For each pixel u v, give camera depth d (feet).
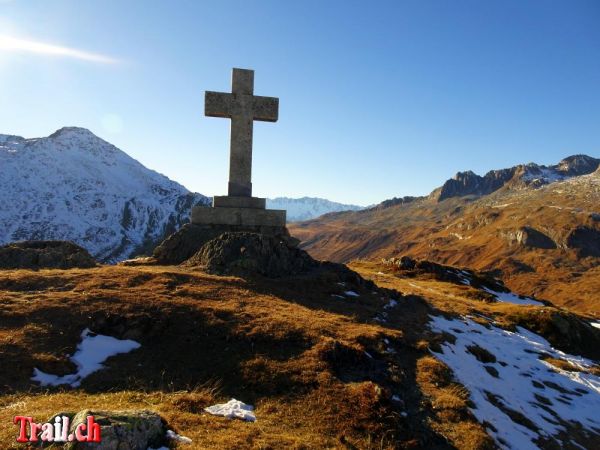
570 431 53.01
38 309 53.36
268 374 46.01
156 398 40.24
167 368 46.52
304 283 78.13
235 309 58.80
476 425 44.65
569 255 639.35
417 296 93.04
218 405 40.22
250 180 93.66
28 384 41.27
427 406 46.01
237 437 33.83
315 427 38.91
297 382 45.11
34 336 48.32
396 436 39.70
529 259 650.84
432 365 55.36
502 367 67.51
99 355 47.70
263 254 81.82
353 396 43.55
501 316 98.22
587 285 501.97
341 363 49.93
